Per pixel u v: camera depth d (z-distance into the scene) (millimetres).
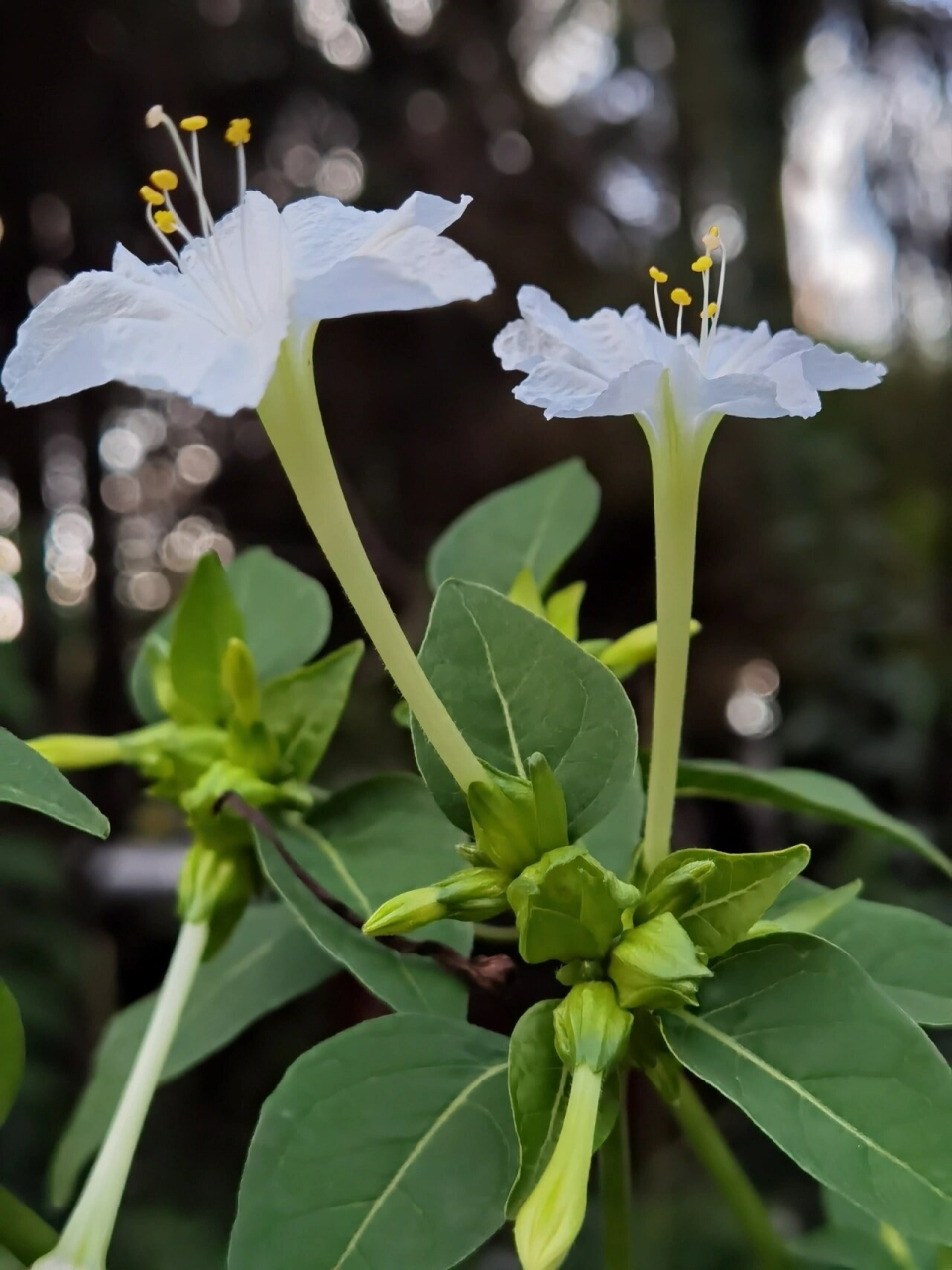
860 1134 135
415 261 133
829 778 185
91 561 509
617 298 518
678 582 146
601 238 558
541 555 193
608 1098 139
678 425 141
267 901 198
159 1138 381
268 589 198
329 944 154
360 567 141
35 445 509
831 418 577
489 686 151
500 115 541
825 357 141
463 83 544
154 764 171
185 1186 370
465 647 152
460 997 155
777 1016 141
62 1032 363
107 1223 144
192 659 175
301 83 516
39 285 500
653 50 604
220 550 538
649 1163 368
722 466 541
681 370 139
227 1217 354
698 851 144
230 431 528
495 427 496
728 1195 175
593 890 140
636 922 144
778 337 151
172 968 163
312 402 138
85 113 477
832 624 529
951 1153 133
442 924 156
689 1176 365
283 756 172
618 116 598
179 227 151
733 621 535
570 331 148
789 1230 340
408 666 143
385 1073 147
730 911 143
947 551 560
